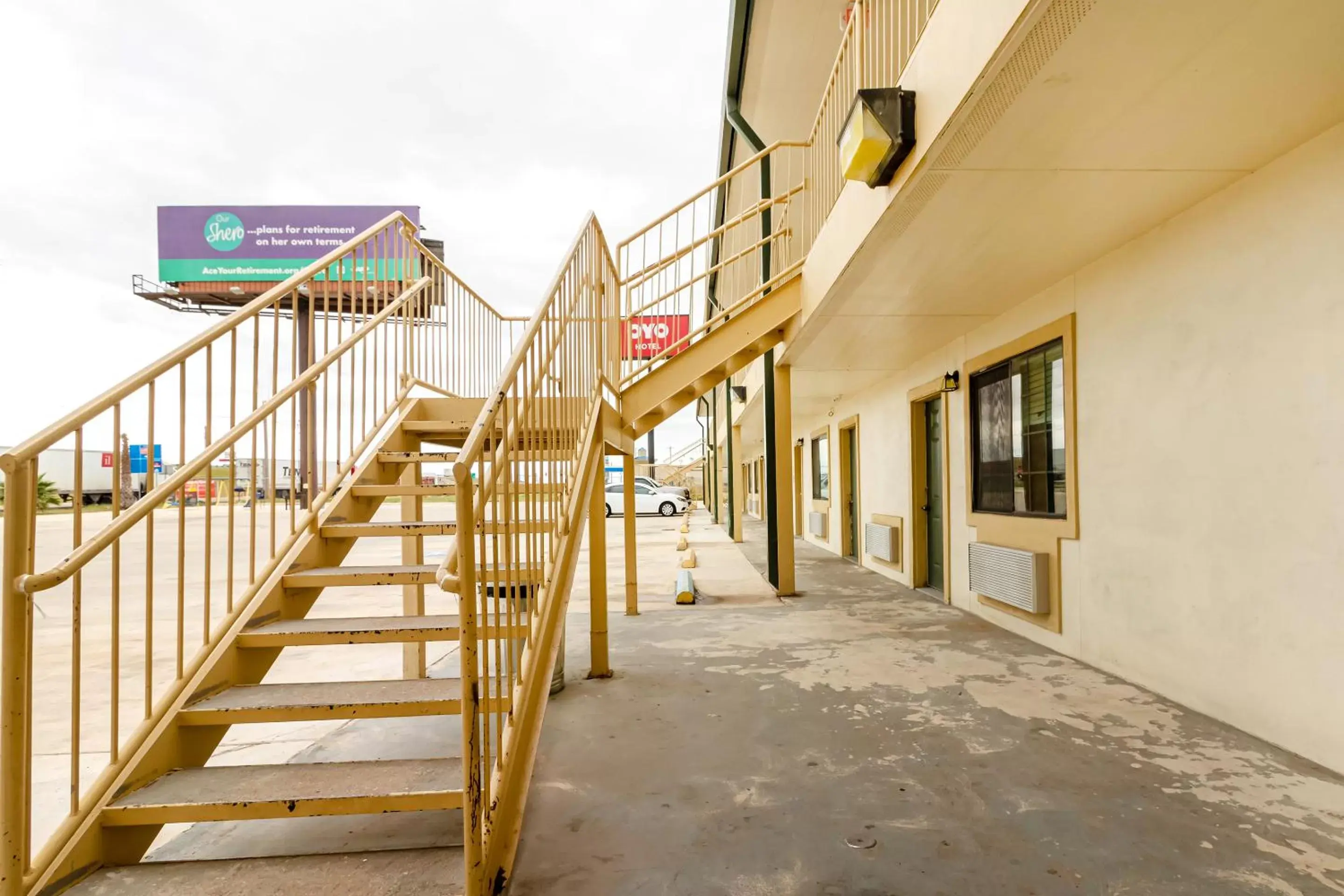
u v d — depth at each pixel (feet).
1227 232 9.40
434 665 14.82
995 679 12.30
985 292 14.21
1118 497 12.00
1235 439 9.41
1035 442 15.05
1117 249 11.80
